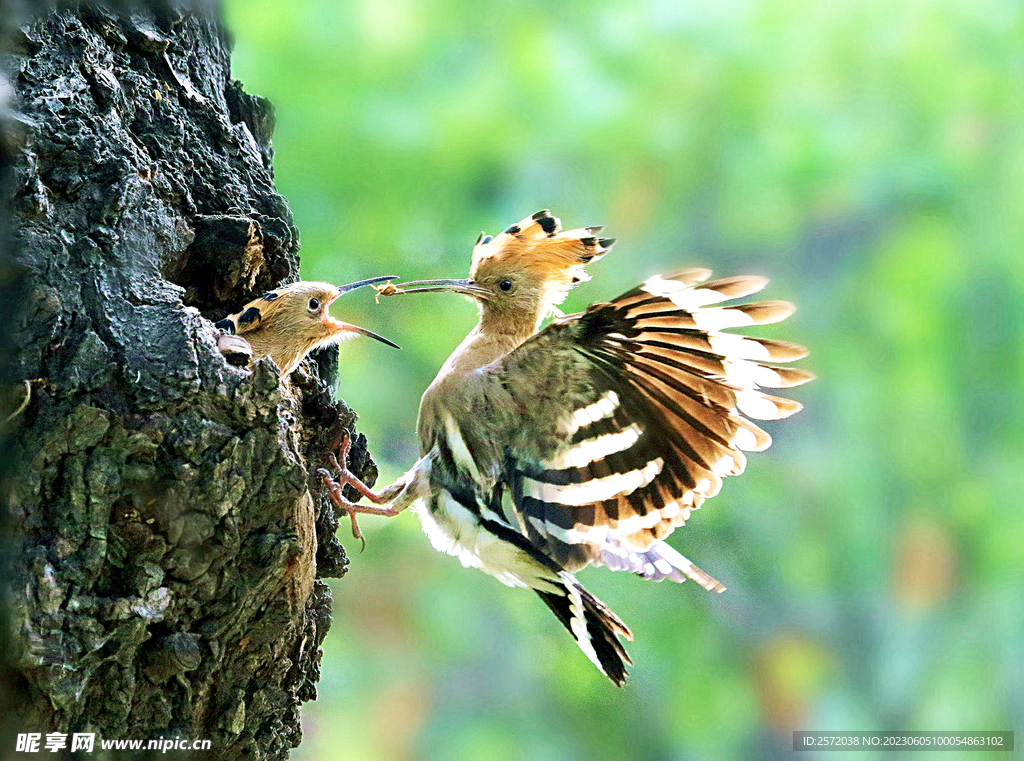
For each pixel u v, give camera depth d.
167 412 5.98
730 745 12.59
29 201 6.04
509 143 12.20
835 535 13.02
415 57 12.21
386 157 11.87
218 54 8.02
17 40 6.29
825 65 12.80
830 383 13.04
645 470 6.90
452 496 7.36
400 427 11.85
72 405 5.89
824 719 12.74
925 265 12.62
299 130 11.68
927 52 12.75
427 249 12.17
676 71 12.74
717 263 13.12
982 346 12.54
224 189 7.53
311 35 11.84
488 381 7.08
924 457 12.77
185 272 7.34
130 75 7.11
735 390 6.52
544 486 7.13
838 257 12.97
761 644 12.79
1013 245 12.53
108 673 5.99
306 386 7.79
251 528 6.20
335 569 7.61
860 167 12.68
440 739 11.80
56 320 5.94
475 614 12.18
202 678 6.26
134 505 5.96
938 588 12.79
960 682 12.73
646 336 6.44
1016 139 12.77
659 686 12.45
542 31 12.49
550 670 12.27
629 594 12.62
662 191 12.80
